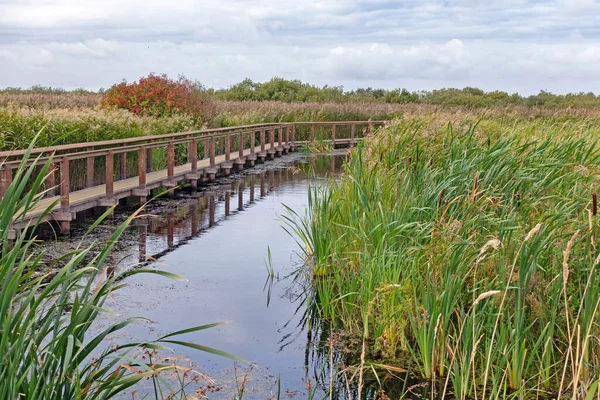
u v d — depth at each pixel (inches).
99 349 207.2
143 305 257.9
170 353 207.8
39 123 495.5
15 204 120.7
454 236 211.9
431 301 192.5
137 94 845.8
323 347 218.5
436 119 399.5
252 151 844.6
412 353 195.2
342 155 1002.7
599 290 182.5
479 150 323.6
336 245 276.5
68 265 119.1
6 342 107.4
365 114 1283.2
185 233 403.2
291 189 611.5
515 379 177.5
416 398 180.9
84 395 119.0
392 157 349.7
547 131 411.8
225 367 200.8
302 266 326.0
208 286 288.2
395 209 263.9
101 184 542.3
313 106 1304.1
